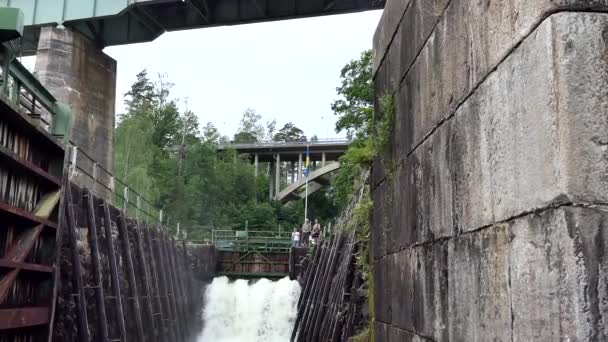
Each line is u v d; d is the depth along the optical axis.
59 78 27.23
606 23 2.86
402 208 5.98
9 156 8.62
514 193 3.20
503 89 3.39
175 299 27.27
